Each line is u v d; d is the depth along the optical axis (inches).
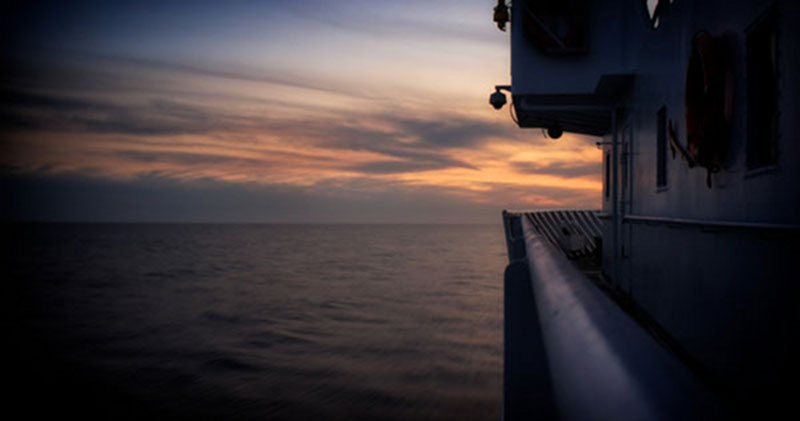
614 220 459.5
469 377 617.3
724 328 197.0
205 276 2010.3
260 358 740.7
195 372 676.1
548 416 61.9
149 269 2359.7
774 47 159.5
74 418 518.0
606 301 33.7
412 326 954.7
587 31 440.5
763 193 165.3
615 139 452.1
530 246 100.2
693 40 219.1
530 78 451.5
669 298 282.4
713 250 210.1
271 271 2212.1
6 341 885.8
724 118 200.1
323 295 1414.9
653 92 328.2
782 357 148.0
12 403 563.8
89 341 882.1
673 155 277.3
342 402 540.4
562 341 32.2
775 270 152.5
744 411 177.2
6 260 2950.3
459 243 5866.1
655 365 19.4
